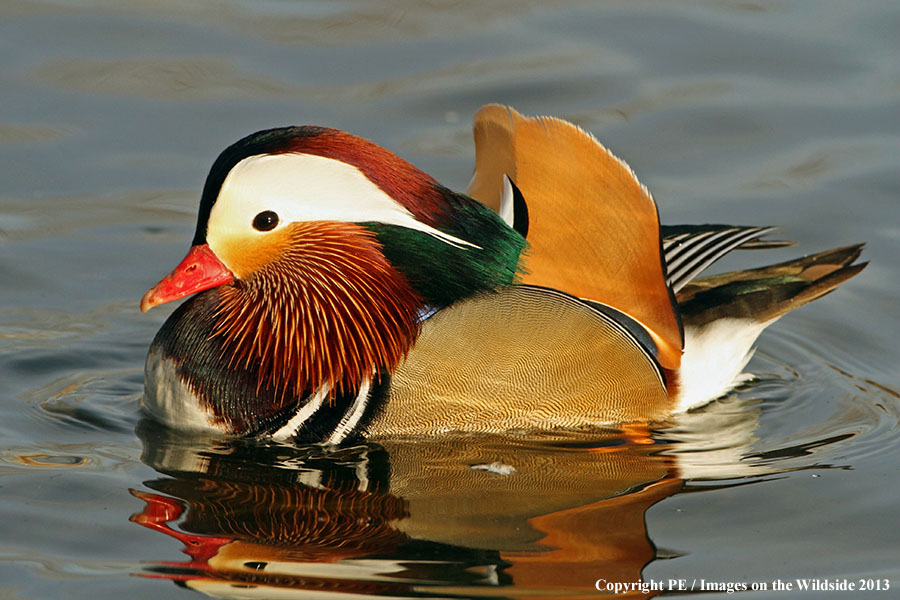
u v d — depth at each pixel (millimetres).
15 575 9359
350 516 10320
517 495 10711
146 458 11336
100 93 17469
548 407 11961
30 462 11102
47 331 13672
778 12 19344
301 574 9430
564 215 12234
